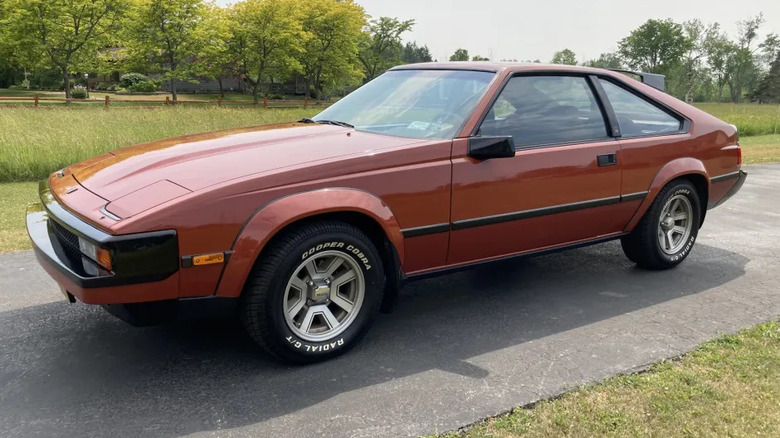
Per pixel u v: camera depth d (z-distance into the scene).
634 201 4.18
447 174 3.26
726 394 2.73
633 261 4.69
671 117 4.46
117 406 2.64
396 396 2.74
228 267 2.69
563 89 3.92
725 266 4.84
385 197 3.07
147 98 45.53
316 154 3.05
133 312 2.64
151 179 2.84
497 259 3.69
